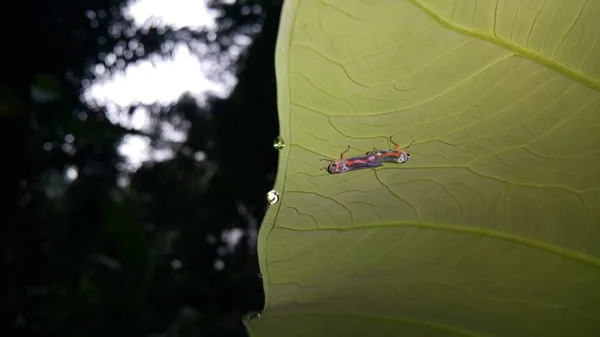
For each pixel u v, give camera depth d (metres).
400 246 0.19
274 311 0.20
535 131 0.17
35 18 0.67
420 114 0.16
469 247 0.19
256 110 0.80
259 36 0.80
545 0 0.14
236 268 0.78
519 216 0.19
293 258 0.19
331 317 0.21
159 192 0.82
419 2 0.14
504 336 0.20
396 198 0.18
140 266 0.63
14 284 0.60
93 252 0.63
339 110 0.16
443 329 0.21
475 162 0.18
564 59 0.15
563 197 0.18
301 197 0.18
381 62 0.15
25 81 0.66
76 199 0.65
